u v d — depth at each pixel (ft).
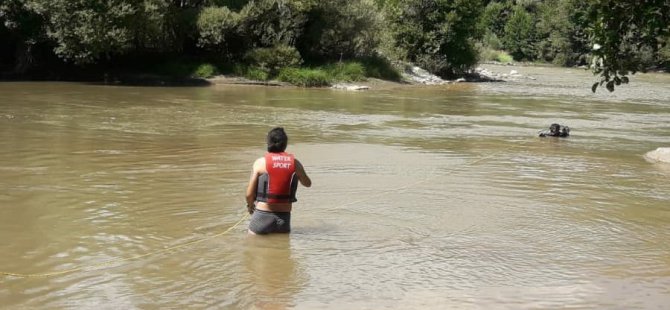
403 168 41.63
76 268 21.84
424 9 149.07
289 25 122.62
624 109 89.51
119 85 101.86
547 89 127.54
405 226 27.99
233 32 118.21
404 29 148.56
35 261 22.44
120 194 32.45
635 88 136.36
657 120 75.92
